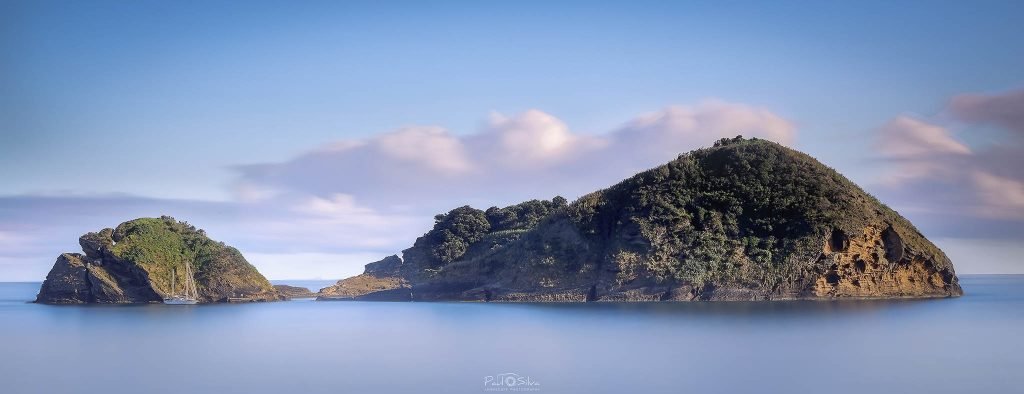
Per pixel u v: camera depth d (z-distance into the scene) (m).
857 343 108.06
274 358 104.81
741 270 179.00
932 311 150.75
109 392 83.75
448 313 178.12
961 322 132.00
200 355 109.75
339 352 109.06
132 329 151.62
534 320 149.12
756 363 93.38
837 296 175.75
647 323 136.12
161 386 86.31
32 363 104.94
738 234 184.88
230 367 97.94
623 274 187.25
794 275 175.75
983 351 100.69
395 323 153.75
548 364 94.75
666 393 78.06
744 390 79.06
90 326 159.38
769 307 160.62
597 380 84.50
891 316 141.88
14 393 84.31
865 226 178.88
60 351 117.06
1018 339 110.75
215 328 151.62
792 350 102.62
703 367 91.19
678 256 185.25
